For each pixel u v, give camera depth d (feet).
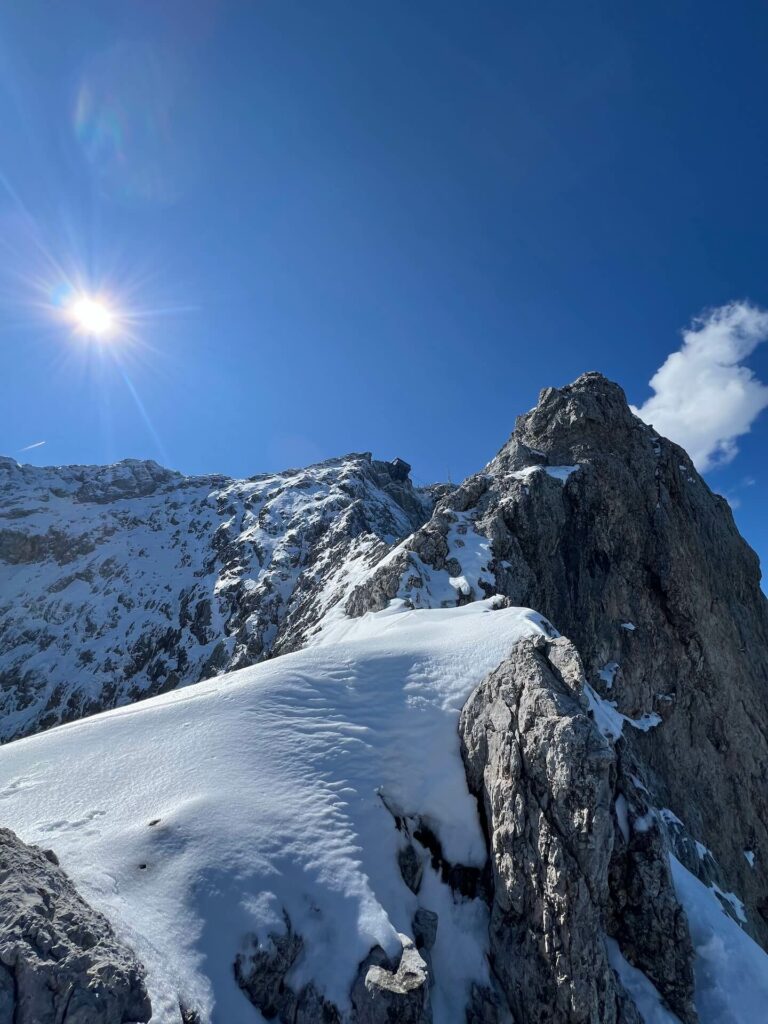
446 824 49.85
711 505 162.40
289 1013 33.65
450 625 79.05
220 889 36.06
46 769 49.42
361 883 40.70
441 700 60.29
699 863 78.48
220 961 32.71
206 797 42.91
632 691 115.96
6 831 33.91
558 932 39.45
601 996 37.29
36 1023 23.73
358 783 49.75
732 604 148.77
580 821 41.63
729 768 116.78
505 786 47.37
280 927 36.06
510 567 115.24
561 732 45.11
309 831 43.16
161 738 52.24
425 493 400.06
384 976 34.83
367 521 254.47
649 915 43.86
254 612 202.49
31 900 28.22
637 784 51.31
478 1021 39.29
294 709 56.70
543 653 59.11
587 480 139.03
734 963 44.57
